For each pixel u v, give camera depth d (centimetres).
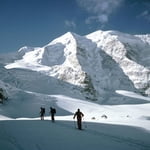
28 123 2039
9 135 1347
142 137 1510
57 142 1210
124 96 19662
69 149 1067
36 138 1287
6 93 8025
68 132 1572
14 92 8656
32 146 1081
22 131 1519
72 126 2005
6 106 7181
